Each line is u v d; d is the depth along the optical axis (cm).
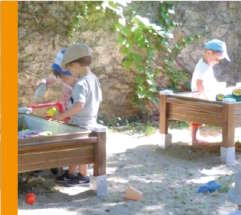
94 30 793
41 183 554
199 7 864
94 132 514
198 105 652
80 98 543
